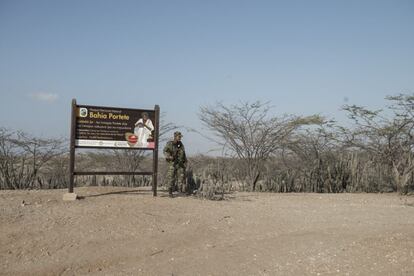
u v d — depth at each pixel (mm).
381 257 6512
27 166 16906
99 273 6418
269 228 8781
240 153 16953
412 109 16094
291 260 6590
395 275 5812
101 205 10086
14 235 7699
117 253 7156
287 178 16156
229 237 8117
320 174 16438
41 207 9680
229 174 17016
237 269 6309
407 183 14961
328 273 6039
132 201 10758
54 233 7906
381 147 17094
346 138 17578
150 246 7477
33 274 6371
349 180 16422
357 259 6500
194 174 14922
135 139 11711
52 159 19297
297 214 10320
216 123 16922
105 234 8008
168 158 12141
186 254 7074
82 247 7344
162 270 6352
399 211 10992
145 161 20750
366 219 9773
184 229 8523
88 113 11258
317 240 7582
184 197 12180
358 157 17500
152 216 9305
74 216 8969
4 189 14172
